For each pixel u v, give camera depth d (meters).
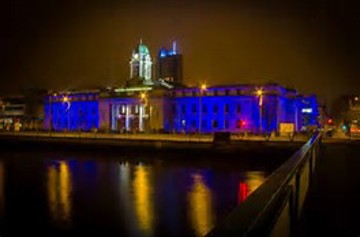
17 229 26.70
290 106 110.81
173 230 26.58
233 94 100.75
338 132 86.69
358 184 17.72
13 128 121.25
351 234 9.97
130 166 60.66
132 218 29.56
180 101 108.88
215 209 32.31
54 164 65.12
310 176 15.09
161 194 39.06
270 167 55.00
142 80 123.88
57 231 26.30
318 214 11.97
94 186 44.31
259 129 91.06
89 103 123.75
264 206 3.46
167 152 63.69
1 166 62.97
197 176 50.53
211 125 103.25
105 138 73.19
